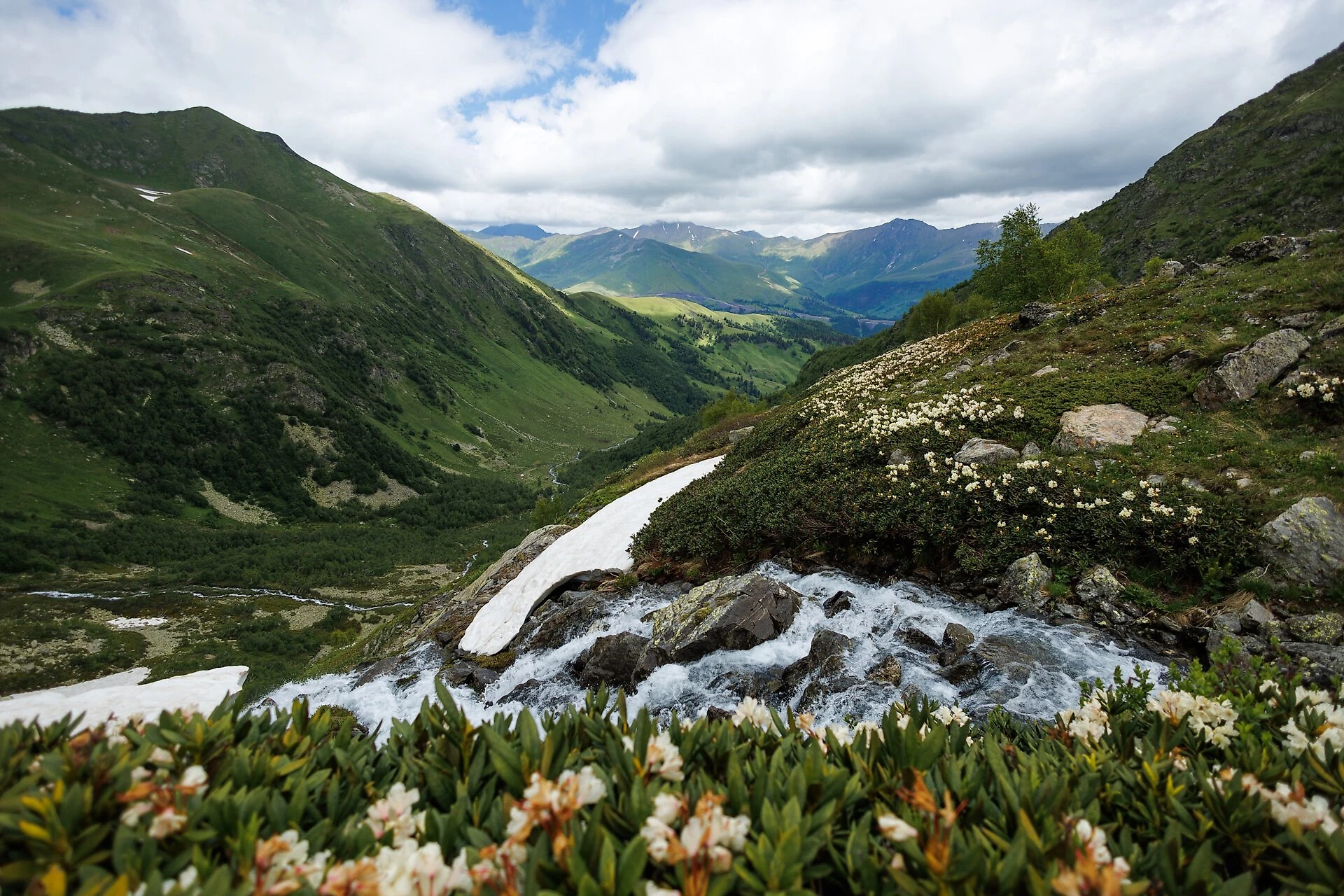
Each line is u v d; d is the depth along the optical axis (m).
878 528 14.06
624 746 3.56
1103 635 10.32
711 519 17.83
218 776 3.13
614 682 11.63
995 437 17.44
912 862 2.61
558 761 3.27
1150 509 11.85
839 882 2.73
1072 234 53.25
